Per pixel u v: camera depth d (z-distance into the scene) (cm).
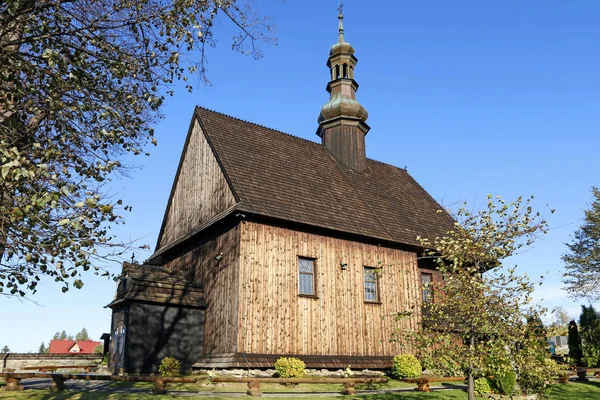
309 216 2145
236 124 2527
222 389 1616
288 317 1977
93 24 846
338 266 2188
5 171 569
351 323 2147
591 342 3419
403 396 1689
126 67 889
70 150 819
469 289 1127
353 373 2042
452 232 1242
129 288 2012
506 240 1175
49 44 794
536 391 1205
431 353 1155
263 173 2252
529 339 1102
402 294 2370
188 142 2556
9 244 677
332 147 2903
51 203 587
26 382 1823
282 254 2034
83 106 812
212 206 2205
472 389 1154
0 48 751
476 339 1158
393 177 3114
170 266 2520
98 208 668
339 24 3147
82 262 667
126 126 903
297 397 1523
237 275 1916
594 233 3706
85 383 1738
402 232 2503
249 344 1852
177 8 885
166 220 2673
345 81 3011
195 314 2081
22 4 759
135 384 1691
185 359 2011
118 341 2047
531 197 1181
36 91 804
